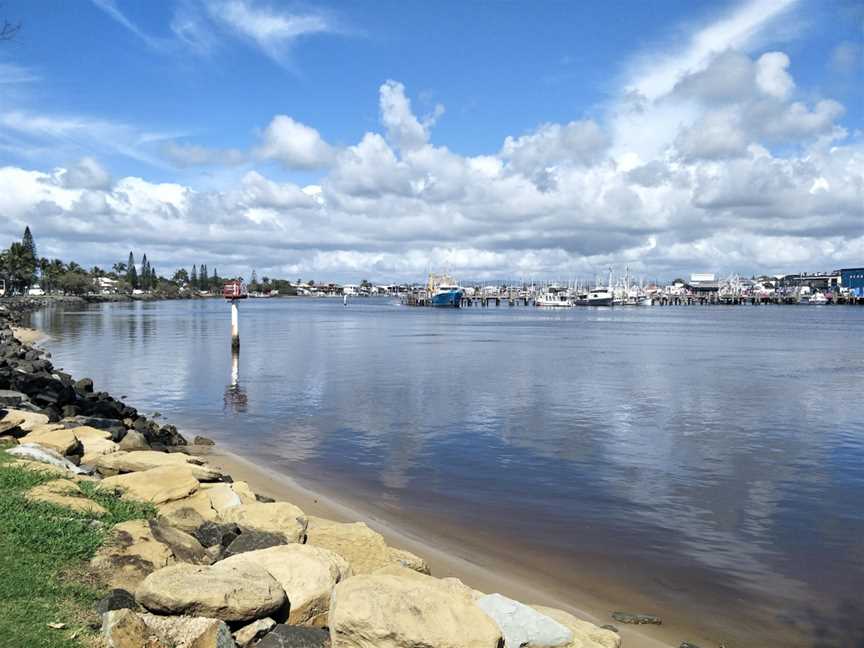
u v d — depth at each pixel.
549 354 58.59
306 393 34.94
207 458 20.89
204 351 58.47
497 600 8.43
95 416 24.09
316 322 120.31
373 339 76.62
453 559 12.99
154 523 10.23
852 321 142.88
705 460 21.28
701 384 39.25
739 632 10.45
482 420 27.58
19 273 174.25
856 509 16.56
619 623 10.63
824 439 24.47
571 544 14.03
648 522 15.48
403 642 7.11
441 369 46.06
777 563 13.22
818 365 50.59
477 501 16.88
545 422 27.25
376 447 22.75
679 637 10.23
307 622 8.29
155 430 22.86
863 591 12.01
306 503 16.27
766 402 32.78
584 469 20.08
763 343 74.81
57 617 7.15
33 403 23.00
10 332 64.81
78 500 10.55
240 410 30.08
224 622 7.34
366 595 7.62
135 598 7.64
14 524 9.05
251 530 11.00
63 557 8.55
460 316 160.50
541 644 7.96
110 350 58.88
